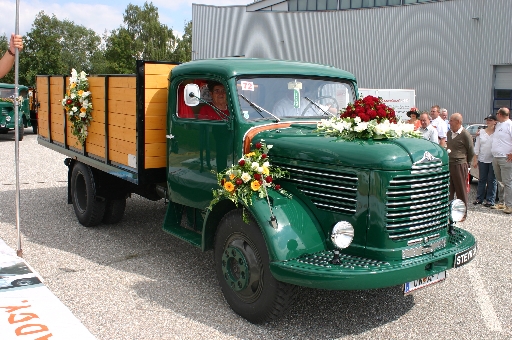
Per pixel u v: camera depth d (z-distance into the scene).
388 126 3.87
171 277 4.86
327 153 3.76
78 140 6.47
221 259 4.14
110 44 60.22
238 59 4.73
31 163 12.13
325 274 3.35
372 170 3.55
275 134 4.18
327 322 3.99
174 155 4.91
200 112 4.59
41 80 7.80
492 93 21.94
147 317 3.97
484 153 8.59
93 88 6.18
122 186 6.32
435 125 9.51
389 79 24.67
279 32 27.73
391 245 3.58
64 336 3.53
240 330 3.79
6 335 3.48
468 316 4.16
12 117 17.39
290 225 3.68
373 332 3.85
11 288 4.28
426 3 23.19
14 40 4.75
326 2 30.02
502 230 6.96
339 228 3.47
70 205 7.81
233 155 4.25
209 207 4.04
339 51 26.02
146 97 5.08
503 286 4.84
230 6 29.20
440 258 3.71
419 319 4.09
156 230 6.50
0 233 6.20
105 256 5.45
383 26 24.56
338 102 4.95
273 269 3.54
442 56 23.03
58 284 4.60
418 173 3.64
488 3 21.50
